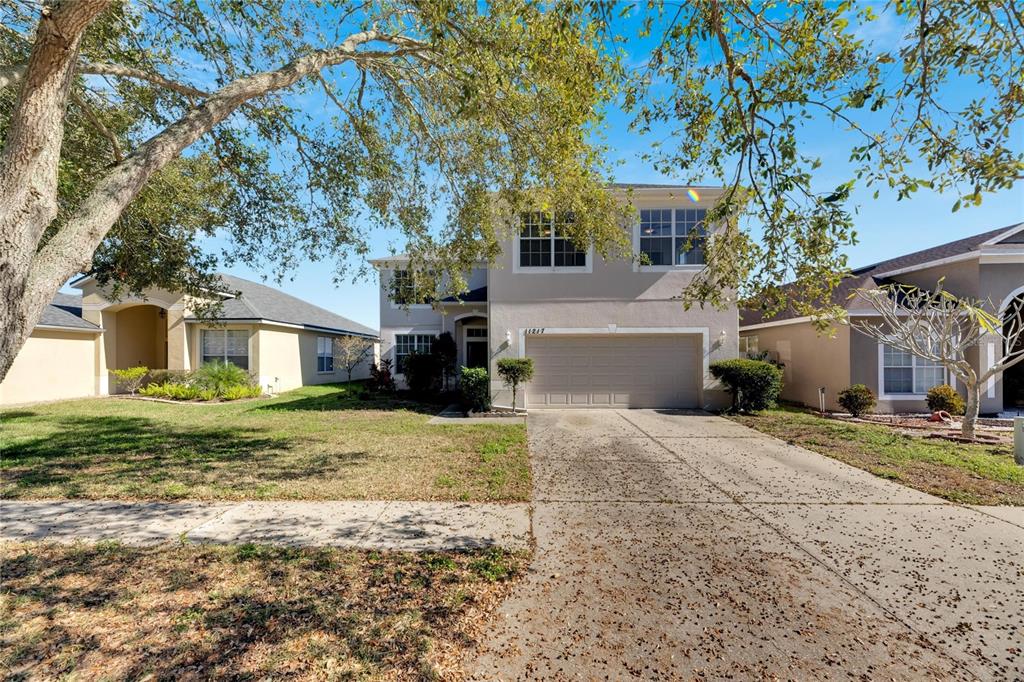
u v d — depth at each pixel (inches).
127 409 549.6
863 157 146.8
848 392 466.3
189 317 715.4
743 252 167.0
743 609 131.3
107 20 215.8
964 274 500.7
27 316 107.7
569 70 171.6
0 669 105.9
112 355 732.7
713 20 141.9
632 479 257.3
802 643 116.6
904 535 181.6
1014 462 288.7
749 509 210.5
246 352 733.9
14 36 196.2
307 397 688.4
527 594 138.8
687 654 112.3
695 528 188.7
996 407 489.1
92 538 177.8
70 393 676.1
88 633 119.3
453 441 357.4
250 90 171.8
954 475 262.4
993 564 157.6
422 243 350.0
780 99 148.8
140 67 223.1
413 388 660.7
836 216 139.4
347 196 328.2
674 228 518.0
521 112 219.1
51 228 247.1
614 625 123.7
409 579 147.1
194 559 160.2
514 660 110.2
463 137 291.9
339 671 106.2
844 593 139.6
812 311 155.0
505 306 525.3
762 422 431.8
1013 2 116.7
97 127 221.3
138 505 214.7
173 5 227.0
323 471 272.2
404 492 234.1
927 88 134.9
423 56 251.3
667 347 526.6
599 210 280.5
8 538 177.5
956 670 107.1
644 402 528.1
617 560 160.2
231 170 297.4
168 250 303.1
